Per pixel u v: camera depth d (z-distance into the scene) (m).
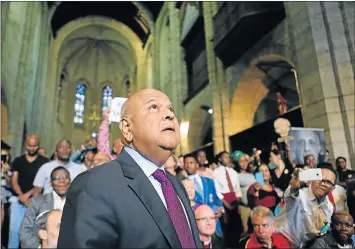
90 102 34.66
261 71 10.62
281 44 8.72
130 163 1.03
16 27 11.74
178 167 5.41
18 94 11.95
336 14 6.95
